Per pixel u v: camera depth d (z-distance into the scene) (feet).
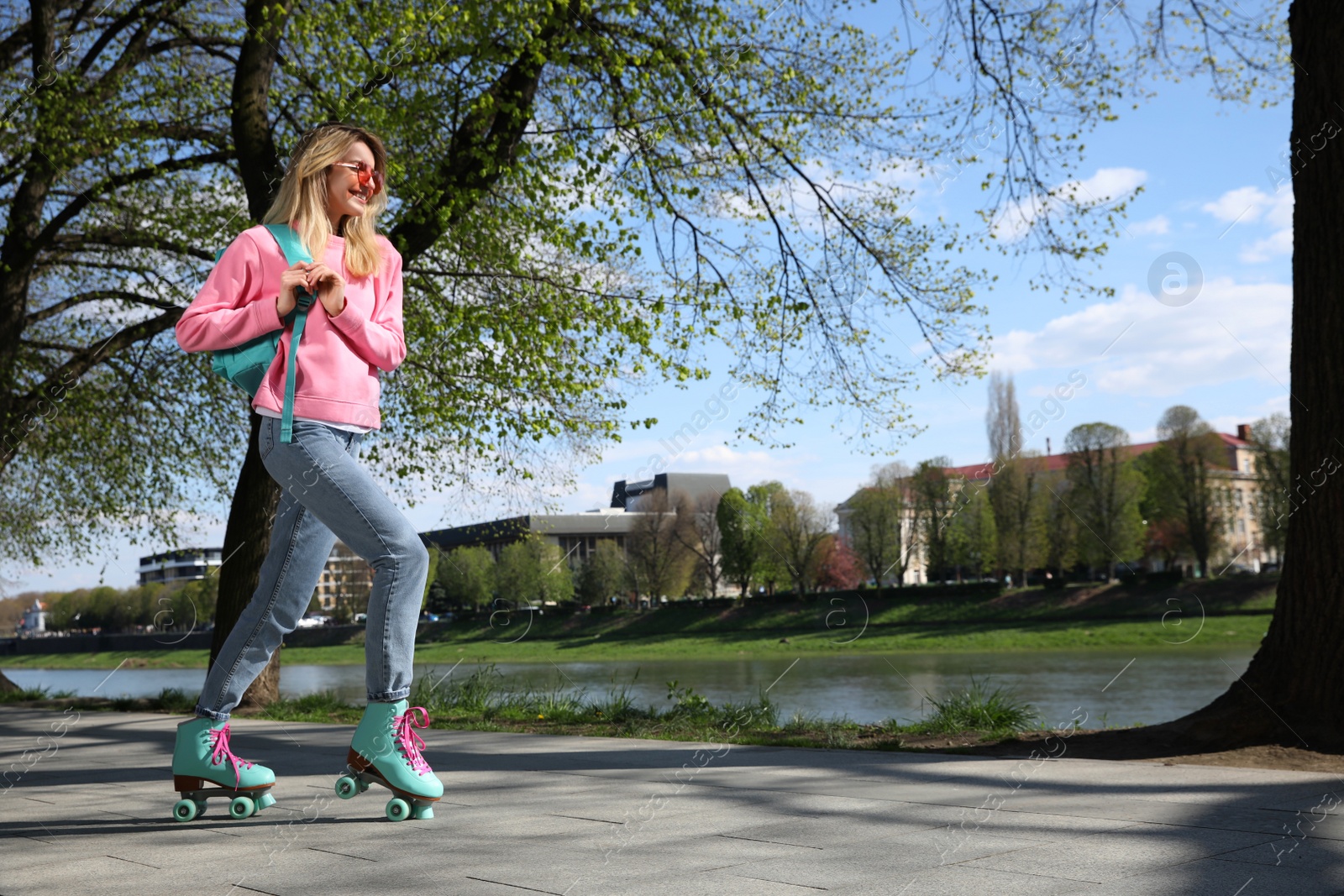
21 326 41.11
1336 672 14.85
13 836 8.38
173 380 48.67
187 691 35.29
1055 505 168.76
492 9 28.68
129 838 8.18
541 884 6.38
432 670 33.78
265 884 6.44
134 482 50.83
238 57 40.34
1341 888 6.08
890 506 167.84
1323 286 15.69
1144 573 161.68
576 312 35.29
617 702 27.61
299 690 73.72
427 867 6.93
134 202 42.50
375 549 8.44
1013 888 6.17
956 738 18.71
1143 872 6.56
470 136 30.68
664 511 192.03
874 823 8.68
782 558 180.34
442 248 36.73
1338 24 15.74
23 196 39.91
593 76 32.19
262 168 31.42
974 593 167.84
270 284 8.62
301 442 8.27
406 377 38.37
